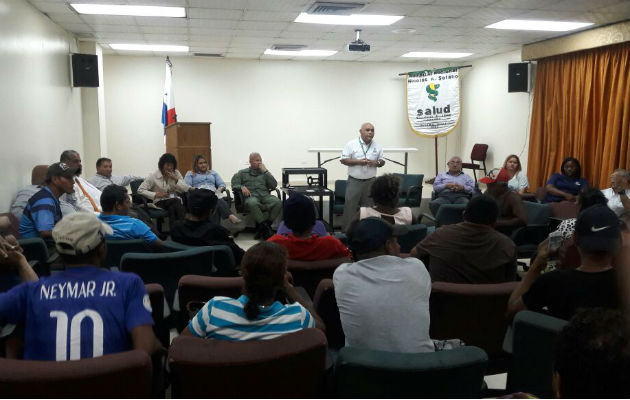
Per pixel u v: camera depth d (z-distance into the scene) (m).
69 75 6.73
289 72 9.90
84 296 1.45
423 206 7.23
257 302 1.52
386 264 1.74
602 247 1.66
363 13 5.93
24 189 4.30
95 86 6.71
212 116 9.68
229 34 7.19
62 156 4.47
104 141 8.22
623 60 6.48
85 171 7.64
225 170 9.85
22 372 1.15
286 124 10.00
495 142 9.52
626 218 3.93
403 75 10.20
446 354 1.36
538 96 8.03
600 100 6.86
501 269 2.40
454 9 5.72
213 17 6.11
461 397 1.38
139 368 1.22
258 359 1.33
